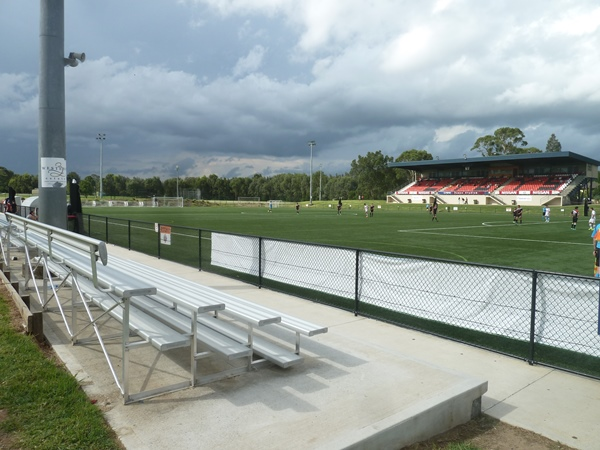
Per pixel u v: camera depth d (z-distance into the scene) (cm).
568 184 7231
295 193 16625
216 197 16738
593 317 512
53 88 850
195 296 452
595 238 1038
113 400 381
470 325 631
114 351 502
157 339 392
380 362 471
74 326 522
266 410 363
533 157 7025
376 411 359
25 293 747
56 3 841
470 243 2145
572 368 548
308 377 431
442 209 6856
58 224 877
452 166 8688
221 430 332
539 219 4703
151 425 339
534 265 1459
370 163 13375
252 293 881
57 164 866
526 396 449
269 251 992
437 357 551
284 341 534
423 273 689
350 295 805
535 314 563
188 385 409
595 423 395
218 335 456
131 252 1445
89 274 442
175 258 1470
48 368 436
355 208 8044
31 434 322
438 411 370
